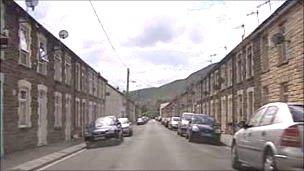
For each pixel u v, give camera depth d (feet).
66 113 112.68
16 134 72.90
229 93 129.90
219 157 64.54
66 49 111.24
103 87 193.98
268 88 89.25
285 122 38.37
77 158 65.77
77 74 128.88
